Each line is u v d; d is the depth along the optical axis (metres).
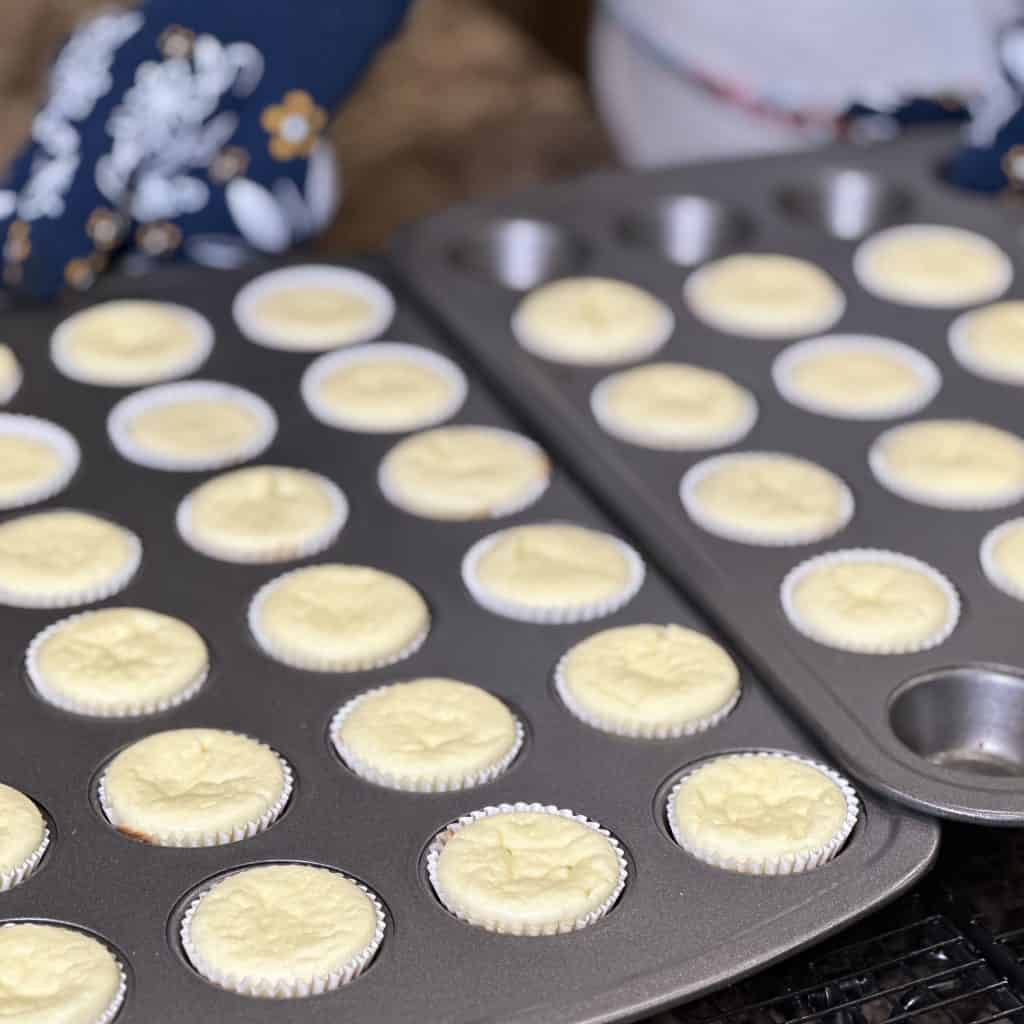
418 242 1.13
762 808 0.89
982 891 0.88
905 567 0.98
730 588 0.96
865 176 1.17
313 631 0.94
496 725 0.91
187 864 0.87
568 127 1.36
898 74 1.22
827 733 0.90
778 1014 0.84
